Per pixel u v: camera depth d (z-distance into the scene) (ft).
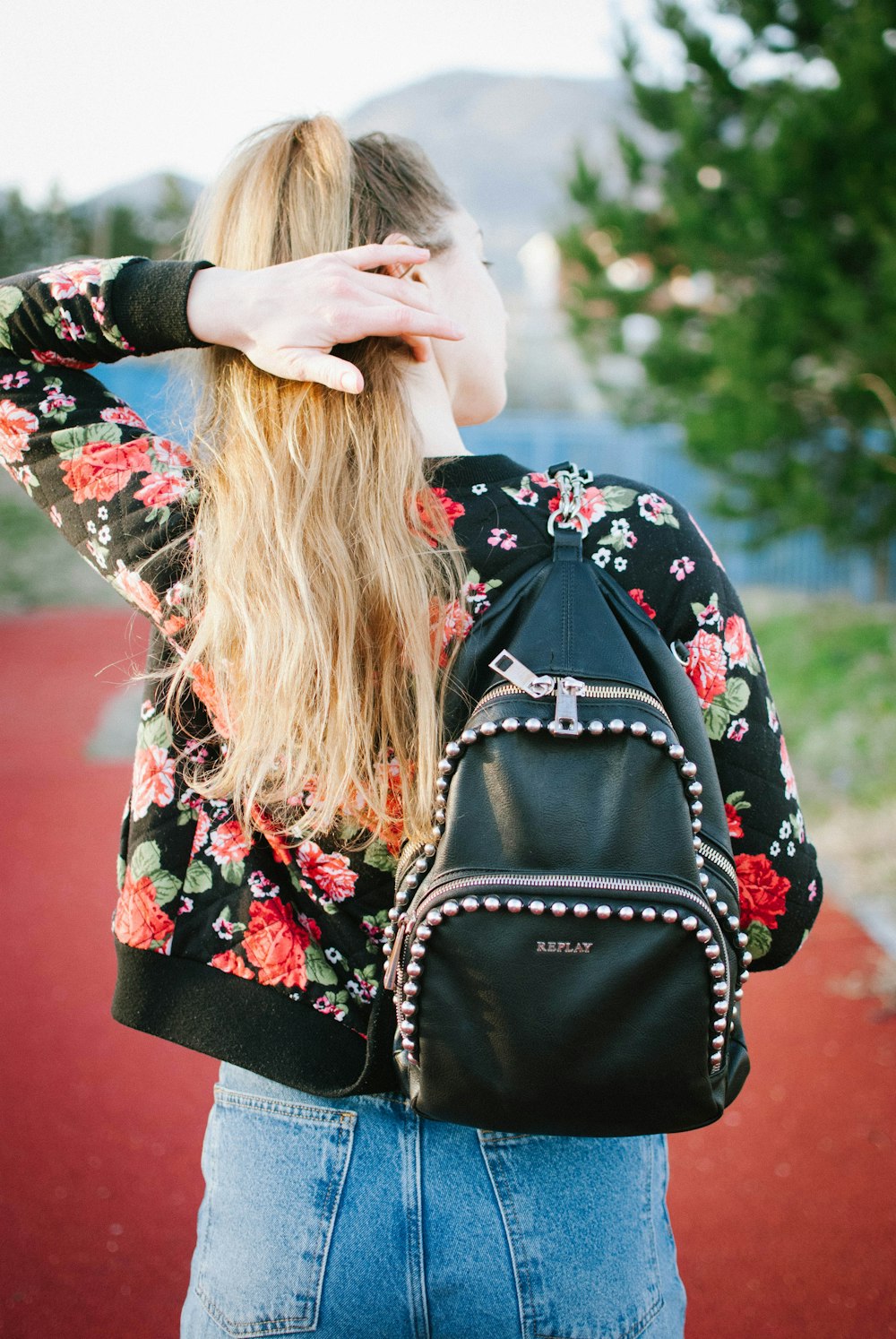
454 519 3.23
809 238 20.16
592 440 53.42
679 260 24.53
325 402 3.26
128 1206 8.13
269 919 3.33
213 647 3.17
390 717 3.09
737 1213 7.91
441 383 3.70
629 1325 3.16
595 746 2.81
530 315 92.99
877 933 12.16
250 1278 3.16
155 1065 10.11
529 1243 3.10
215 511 3.27
